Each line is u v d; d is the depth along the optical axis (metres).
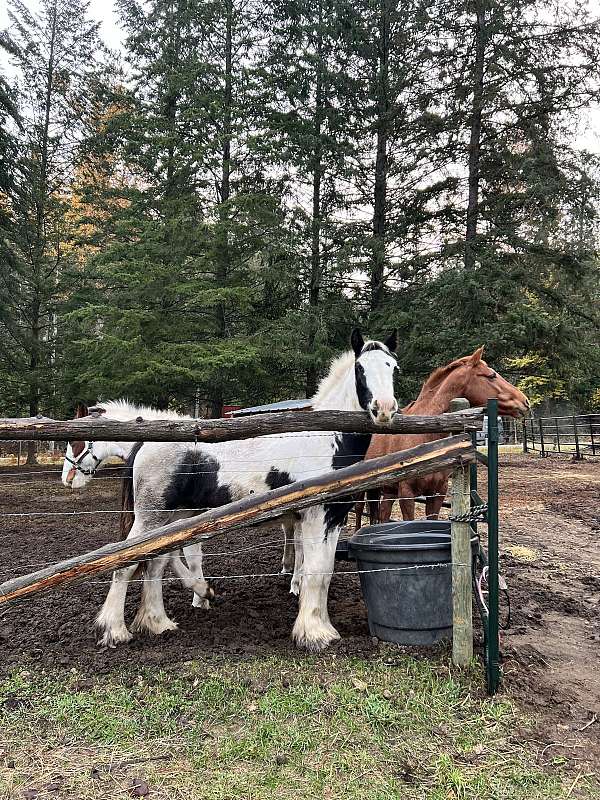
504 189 14.62
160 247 12.70
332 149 15.48
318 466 4.19
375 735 2.85
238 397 15.70
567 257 13.39
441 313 13.59
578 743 2.86
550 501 10.49
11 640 4.11
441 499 5.41
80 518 9.62
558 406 30.00
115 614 4.05
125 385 11.64
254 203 13.61
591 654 3.98
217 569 6.09
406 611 3.79
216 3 15.18
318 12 16.16
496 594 3.32
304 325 13.78
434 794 2.44
